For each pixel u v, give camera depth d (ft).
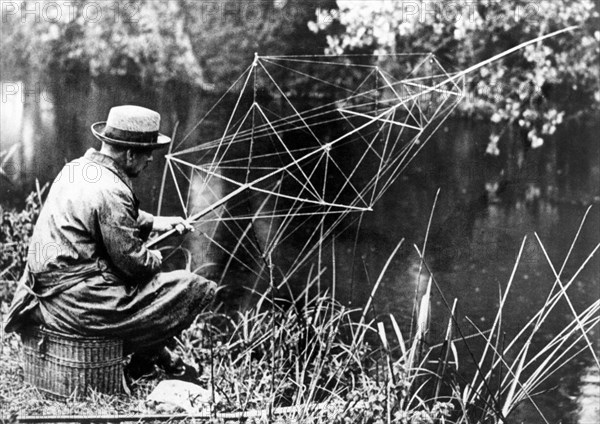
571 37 27.81
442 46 30.01
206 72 36.45
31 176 24.72
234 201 25.86
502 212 24.47
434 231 23.58
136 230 13.98
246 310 18.95
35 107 31.50
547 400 15.69
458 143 28.73
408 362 14.21
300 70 34.24
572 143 28.09
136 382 14.61
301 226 24.38
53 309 13.82
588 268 21.48
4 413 12.67
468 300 19.74
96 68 35.99
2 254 18.70
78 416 12.79
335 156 28.71
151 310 14.08
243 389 14.17
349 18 30.89
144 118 13.88
